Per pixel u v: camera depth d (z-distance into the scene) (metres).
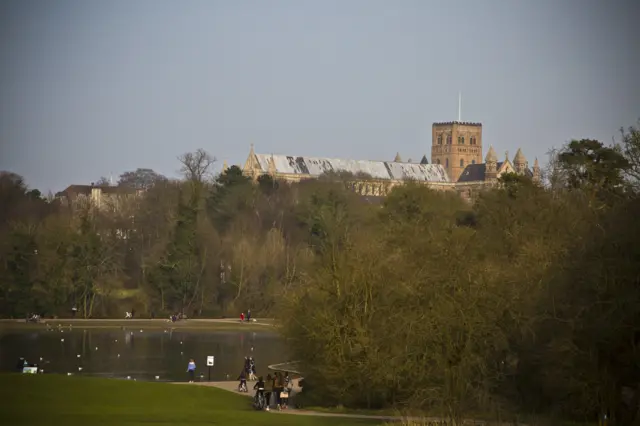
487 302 183.25
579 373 162.12
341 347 193.12
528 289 186.50
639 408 159.12
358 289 196.50
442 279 188.38
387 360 187.75
